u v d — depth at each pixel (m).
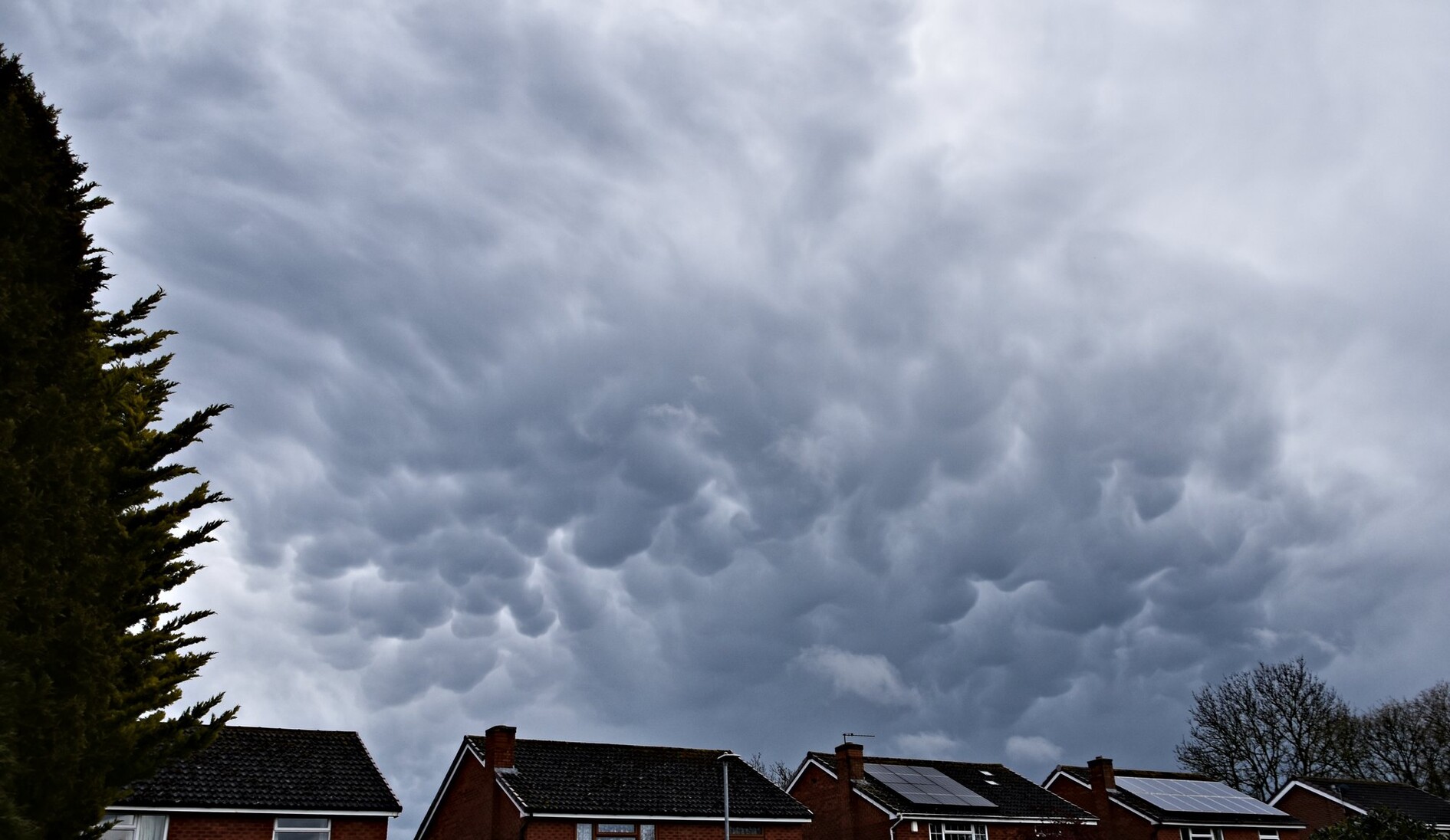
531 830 34.91
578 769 38.97
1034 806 48.09
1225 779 65.81
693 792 39.41
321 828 30.67
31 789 11.26
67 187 14.12
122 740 13.70
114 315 17.09
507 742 37.88
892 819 42.53
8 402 12.05
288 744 33.59
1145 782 51.94
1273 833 50.47
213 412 18.12
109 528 13.96
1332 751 64.50
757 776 42.41
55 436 12.52
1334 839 33.38
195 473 18.08
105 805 13.24
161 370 19.27
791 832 39.78
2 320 12.11
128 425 17.50
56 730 11.48
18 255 12.69
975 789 48.75
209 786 29.81
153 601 18.17
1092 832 48.12
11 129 13.10
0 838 9.99
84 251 13.87
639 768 40.31
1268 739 65.50
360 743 35.06
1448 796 64.19
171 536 18.17
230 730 33.19
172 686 18.48
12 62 13.72
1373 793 54.91
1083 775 51.72
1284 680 66.62
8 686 10.84
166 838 28.42
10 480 11.38
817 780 46.94
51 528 12.27
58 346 13.20
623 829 36.66
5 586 11.10
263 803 29.73
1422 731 66.50
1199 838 48.41
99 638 12.47
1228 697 68.12
